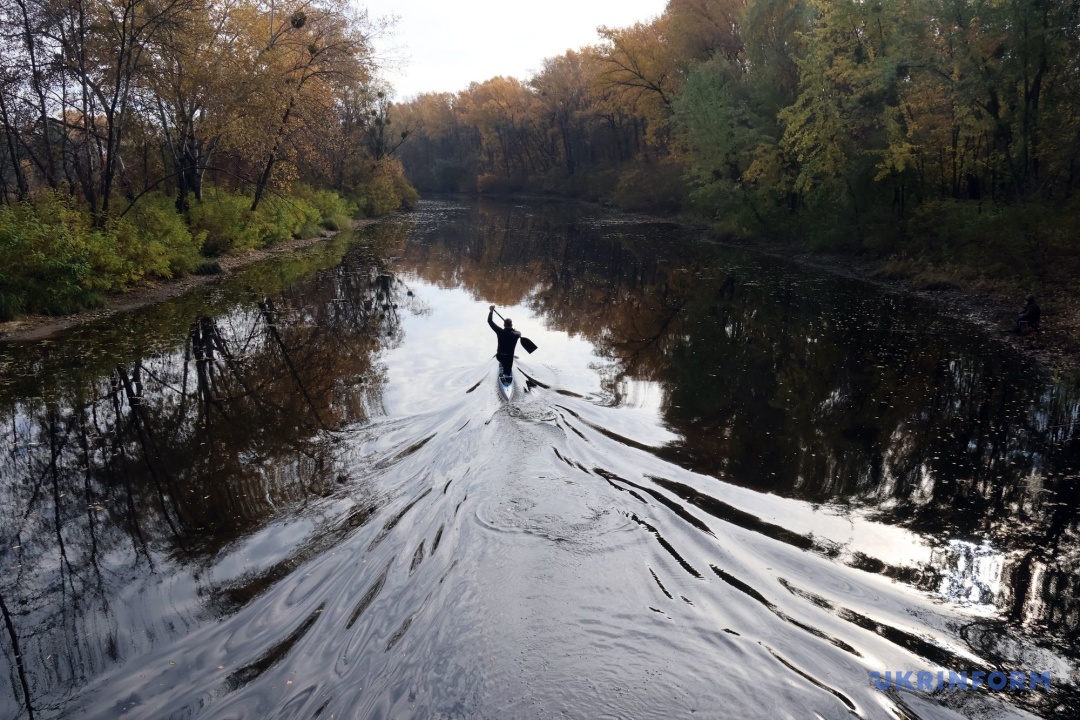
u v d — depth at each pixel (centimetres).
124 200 2492
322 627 593
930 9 2156
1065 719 479
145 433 1113
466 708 494
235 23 2639
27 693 532
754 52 3338
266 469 950
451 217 5478
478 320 1947
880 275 2373
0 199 2352
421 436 1037
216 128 2642
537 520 761
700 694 506
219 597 650
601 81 4838
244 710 498
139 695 521
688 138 3703
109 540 780
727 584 642
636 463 935
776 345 1645
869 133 2609
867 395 1268
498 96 8262
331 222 4278
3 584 700
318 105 3319
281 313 2008
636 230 4238
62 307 1884
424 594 630
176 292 2239
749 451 998
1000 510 819
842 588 641
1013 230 1927
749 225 3403
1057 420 1122
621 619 590
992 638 571
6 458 1029
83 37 2123
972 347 1552
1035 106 2006
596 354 1572
